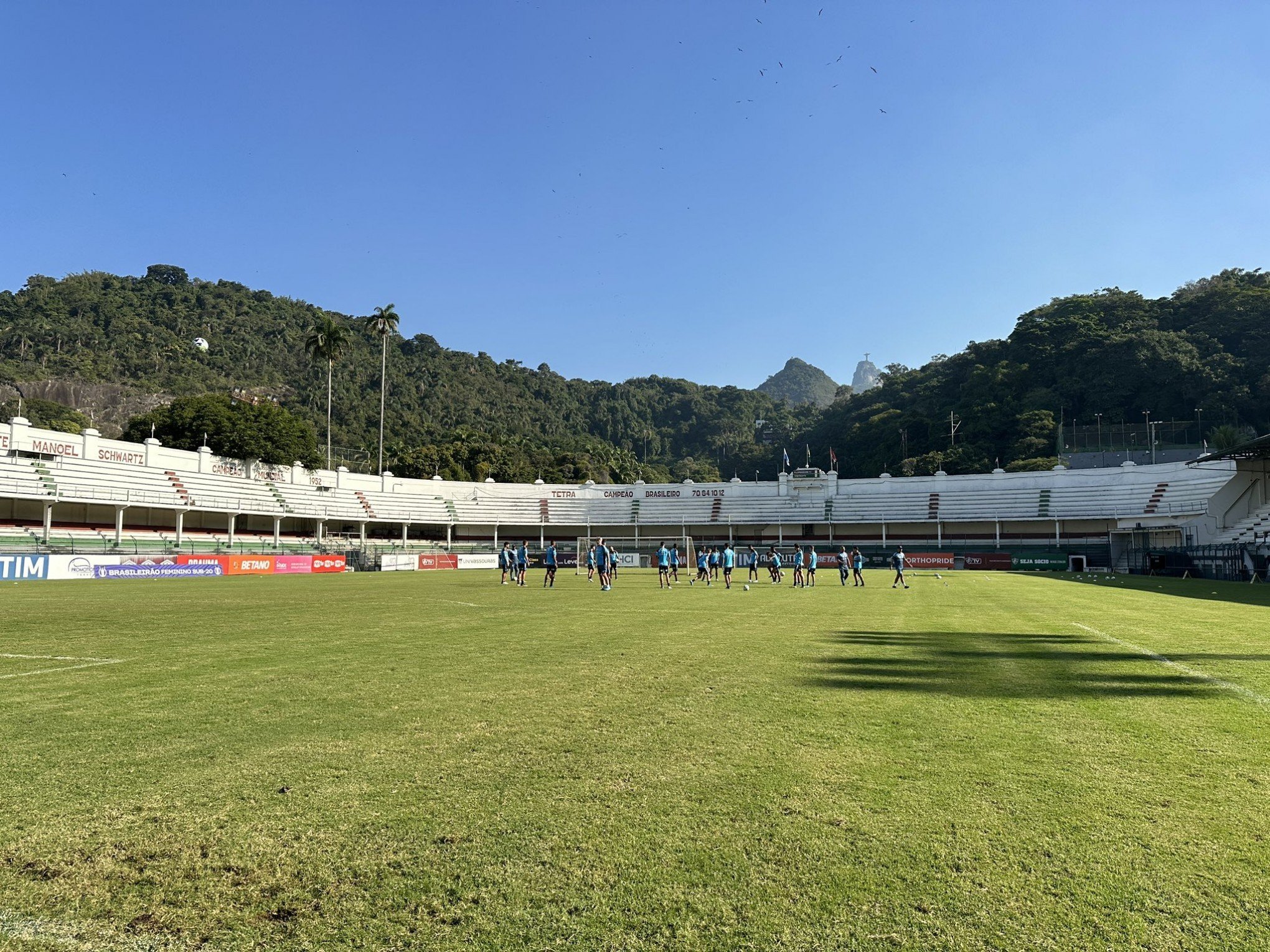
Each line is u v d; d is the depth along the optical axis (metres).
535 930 3.54
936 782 5.46
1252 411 87.44
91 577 42.00
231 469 69.44
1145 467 69.06
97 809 5.05
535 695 8.55
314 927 3.61
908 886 3.92
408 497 81.81
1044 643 12.82
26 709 7.93
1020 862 4.19
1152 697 8.27
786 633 14.61
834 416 167.00
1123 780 5.48
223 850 4.42
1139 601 23.48
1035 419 99.25
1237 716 7.37
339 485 78.44
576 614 19.38
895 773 5.65
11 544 49.97
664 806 5.02
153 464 62.72
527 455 124.25
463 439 120.44
